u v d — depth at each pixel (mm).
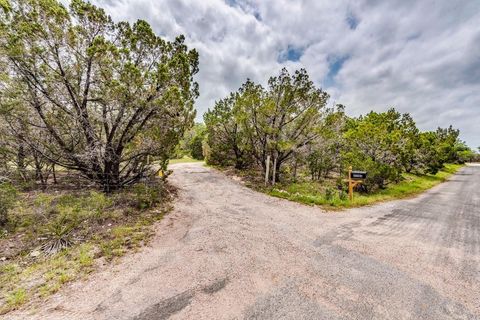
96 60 6953
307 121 11945
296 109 11898
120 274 3467
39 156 7691
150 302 2820
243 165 18016
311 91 11688
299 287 3180
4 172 7152
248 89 12445
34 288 3076
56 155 7531
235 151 17766
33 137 7164
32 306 2729
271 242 4820
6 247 4199
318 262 3939
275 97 11969
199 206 7832
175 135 8797
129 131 8289
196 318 2547
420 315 2645
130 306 2742
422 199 10328
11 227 4930
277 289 3121
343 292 3078
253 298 2918
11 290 3031
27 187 8141
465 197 10875
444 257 4176
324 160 14711
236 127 16672
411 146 17188
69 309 2686
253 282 3289
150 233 5211
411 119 20844
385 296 2998
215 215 6785
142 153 8336
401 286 3234
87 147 7457
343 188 11305
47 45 6465
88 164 7895
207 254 4184
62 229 4816
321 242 4875
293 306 2770
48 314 2598
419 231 5648
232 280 3334
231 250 4375
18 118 6547
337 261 3988
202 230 5457
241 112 12664
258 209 7664
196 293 3012
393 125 19672
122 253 4168
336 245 4711
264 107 11508
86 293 2994
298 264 3857
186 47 8984
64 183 9336
